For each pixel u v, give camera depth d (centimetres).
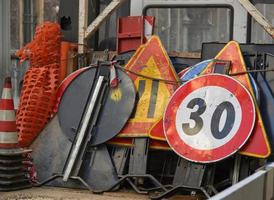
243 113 658
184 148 666
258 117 650
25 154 704
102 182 689
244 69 704
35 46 819
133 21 866
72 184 695
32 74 801
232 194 388
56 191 672
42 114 771
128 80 745
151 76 746
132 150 705
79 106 751
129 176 682
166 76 739
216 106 676
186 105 691
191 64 804
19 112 778
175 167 707
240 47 755
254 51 763
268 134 666
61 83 797
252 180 440
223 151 645
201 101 686
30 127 760
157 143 700
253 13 821
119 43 873
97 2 948
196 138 666
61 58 859
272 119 678
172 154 713
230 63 714
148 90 739
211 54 783
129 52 853
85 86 762
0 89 853
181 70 799
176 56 819
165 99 724
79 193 662
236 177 654
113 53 870
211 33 877
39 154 741
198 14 882
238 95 670
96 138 718
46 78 800
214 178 663
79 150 712
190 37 886
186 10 888
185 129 678
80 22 896
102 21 891
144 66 755
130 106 724
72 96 763
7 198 622
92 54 875
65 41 949
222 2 869
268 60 728
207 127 668
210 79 693
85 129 721
